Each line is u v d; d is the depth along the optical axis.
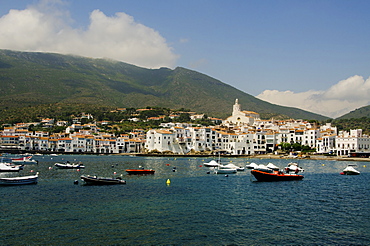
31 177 84.06
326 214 55.69
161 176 105.19
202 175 109.50
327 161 194.50
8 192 70.94
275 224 49.62
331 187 85.19
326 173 123.25
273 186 85.50
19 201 61.94
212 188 80.69
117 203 61.53
